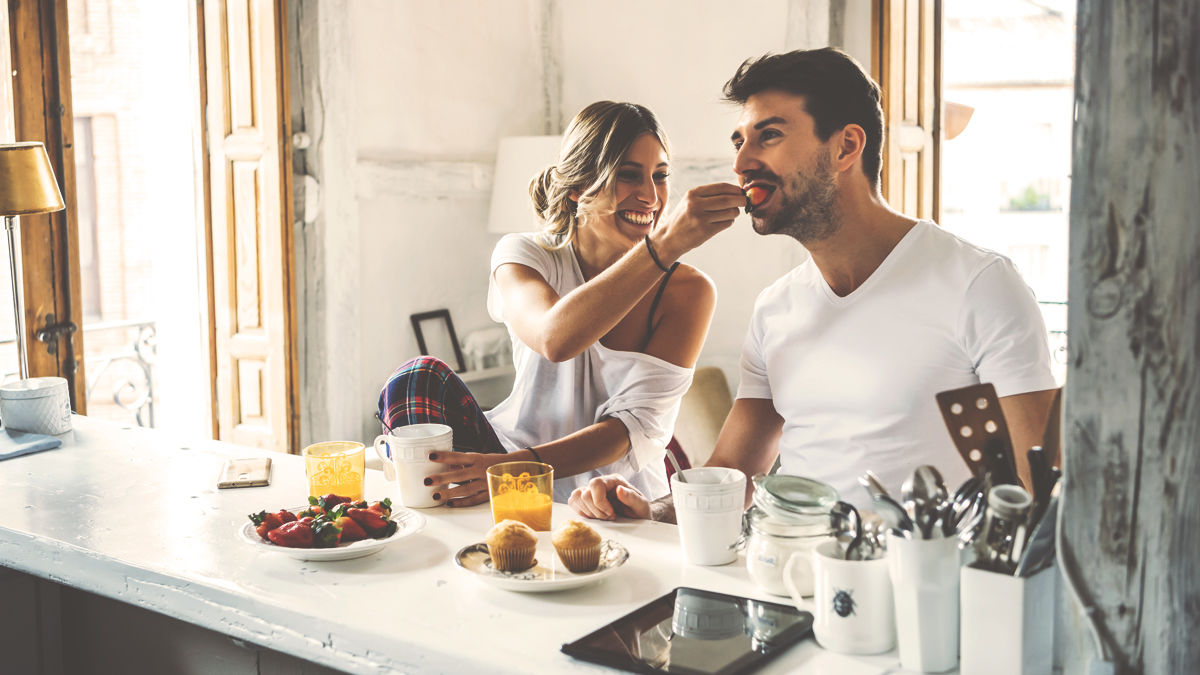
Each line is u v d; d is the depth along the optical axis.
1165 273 0.95
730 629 1.17
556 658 1.12
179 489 1.85
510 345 4.74
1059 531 1.03
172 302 4.30
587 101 4.74
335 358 4.01
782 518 1.27
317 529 1.45
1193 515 0.97
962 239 1.78
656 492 2.26
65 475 1.96
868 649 1.12
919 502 1.06
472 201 4.56
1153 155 0.95
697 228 1.73
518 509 1.54
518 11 4.67
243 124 3.76
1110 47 0.96
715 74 4.47
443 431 1.77
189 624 1.73
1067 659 1.06
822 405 1.84
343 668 1.23
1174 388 0.96
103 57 7.79
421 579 1.37
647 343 2.24
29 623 1.87
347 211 4.00
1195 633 0.99
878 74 3.98
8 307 3.23
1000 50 7.02
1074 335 1.01
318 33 3.86
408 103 4.24
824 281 1.85
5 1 3.13
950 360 1.73
